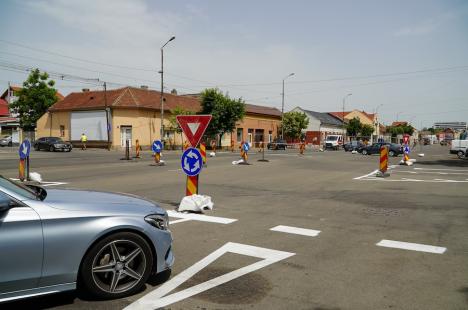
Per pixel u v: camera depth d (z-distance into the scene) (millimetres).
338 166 21906
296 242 5910
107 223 3641
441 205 9117
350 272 4609
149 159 25594
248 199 9883
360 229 6734
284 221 7332
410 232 6539
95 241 3611
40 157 26688
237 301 3768
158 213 4105
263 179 14641
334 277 4441
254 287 4133
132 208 3953
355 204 9219
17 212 3293
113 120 40906
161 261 4039
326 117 85125
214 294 3934
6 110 72625
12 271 3225
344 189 11922
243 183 13336
